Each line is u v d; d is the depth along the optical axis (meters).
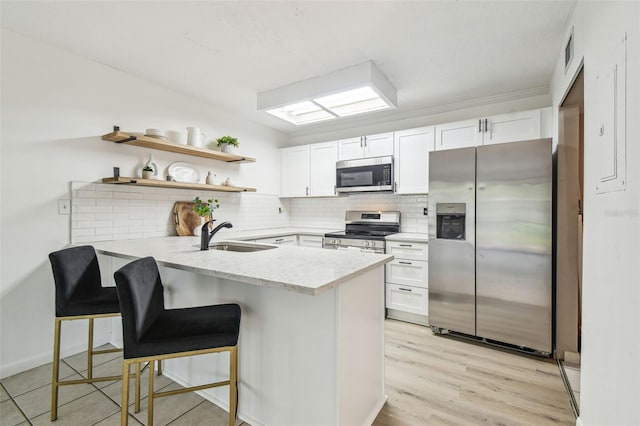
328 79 2.58
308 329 1.31
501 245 2.33
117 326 2.41
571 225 2.06
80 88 2.33
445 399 1.71
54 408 1.54
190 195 3.17
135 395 1.59
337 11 1.80
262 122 3.98
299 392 1.34
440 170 2.62
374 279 1.58
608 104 1.12
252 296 1.50
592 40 1.33
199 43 2.16
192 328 1.28
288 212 4.54
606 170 1.13
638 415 0.89
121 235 2.59
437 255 2.63
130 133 2.40
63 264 1.62
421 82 2.76
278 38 2.09
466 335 2.63
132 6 1.76
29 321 2.07
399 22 1.91
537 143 2.19
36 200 2.11
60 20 1.89
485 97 3.10
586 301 1.33
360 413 1.43
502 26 1.94
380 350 1.65
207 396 1.70
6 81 1.98
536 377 1.94
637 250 0.89
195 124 3.19
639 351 0.88
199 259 1.61
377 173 3.41
